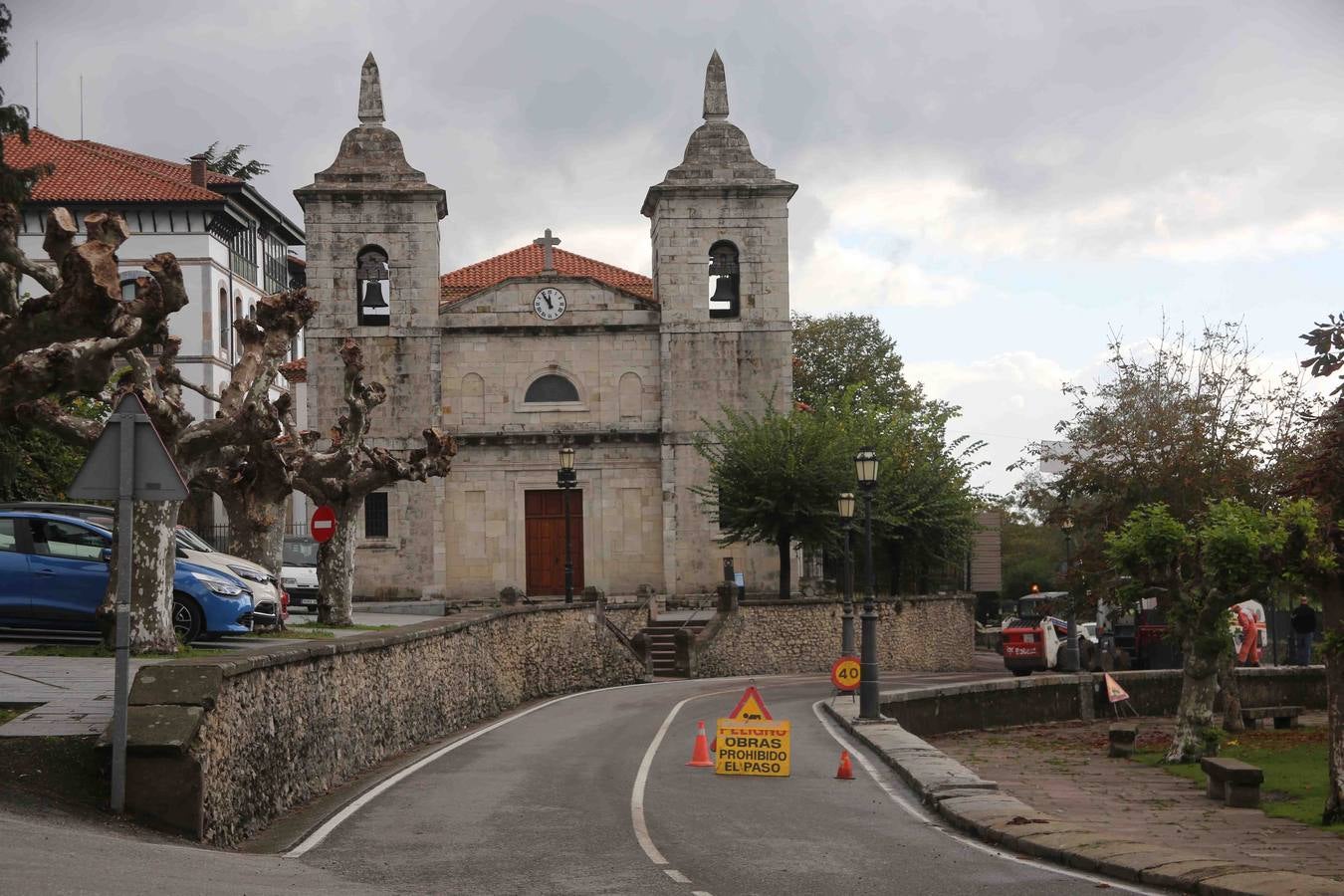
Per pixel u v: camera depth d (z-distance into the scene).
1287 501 22.88
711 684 41.62
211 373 60.69
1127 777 26.56
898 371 89.81
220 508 57.28
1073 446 42.47
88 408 43.22
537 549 54.19
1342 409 19.86
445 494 53.75
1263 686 41.56
